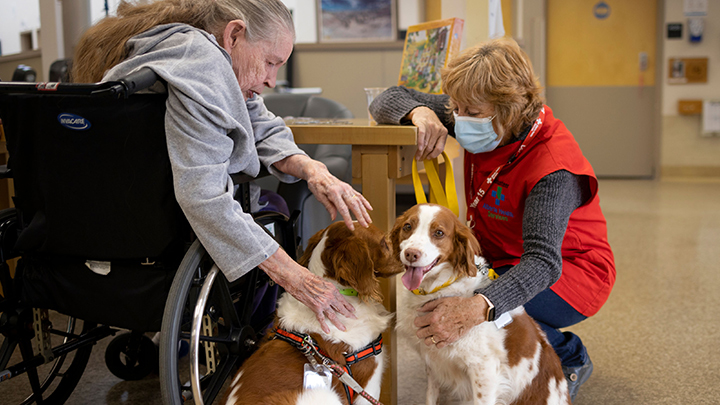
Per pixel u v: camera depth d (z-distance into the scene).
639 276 3.18
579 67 7.12
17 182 1.30
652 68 7.00
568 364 1.73
